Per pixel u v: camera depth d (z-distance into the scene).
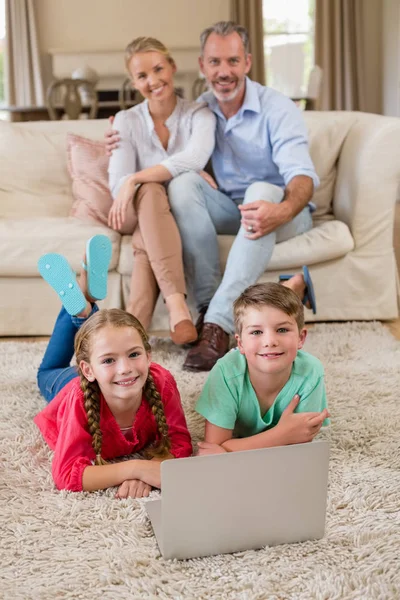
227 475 1.26
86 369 1.53
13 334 2.83
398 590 1.16
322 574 1.22
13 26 7.94
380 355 2.42
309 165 2.67
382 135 2.76
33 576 1.23
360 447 1.72
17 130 3.23
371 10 8.04
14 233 2.74
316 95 6.25
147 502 1.44
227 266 2.47
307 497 1.31
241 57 2.67
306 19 8.30
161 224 2.50
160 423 1.58
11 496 1.51
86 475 1.51
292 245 2.71
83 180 3.05
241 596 1.17
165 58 2.70
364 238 2.82
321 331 2.73
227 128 2.79
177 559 1.29
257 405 1.63
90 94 5.97
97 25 8.23
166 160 2.64
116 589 1.19
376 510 1.43
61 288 1.89
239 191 2.87
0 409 2.00
